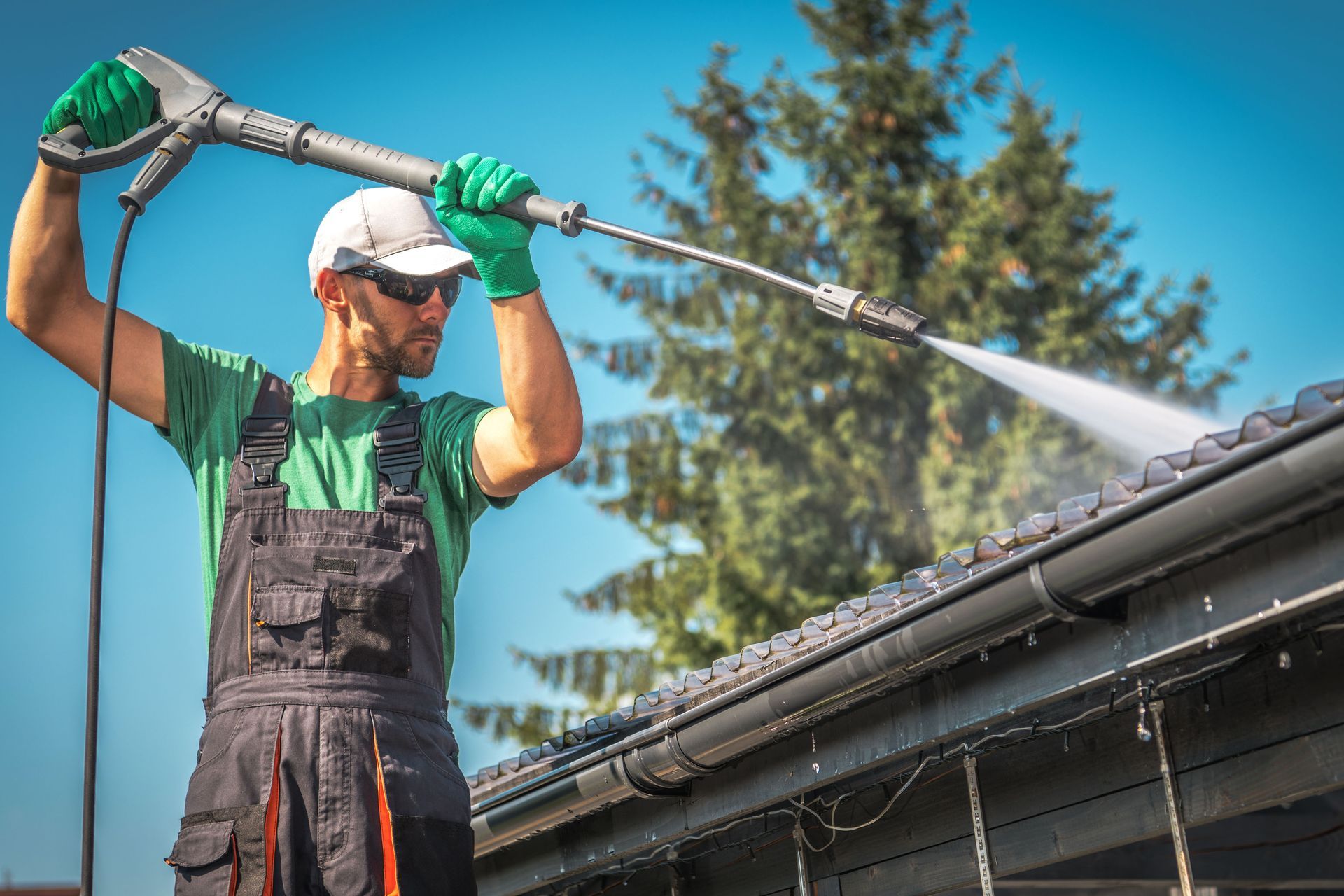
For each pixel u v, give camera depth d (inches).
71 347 114.2
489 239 105.0
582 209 103.6
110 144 112.4
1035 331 748.0
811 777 142.0
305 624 104.3
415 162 107.0
